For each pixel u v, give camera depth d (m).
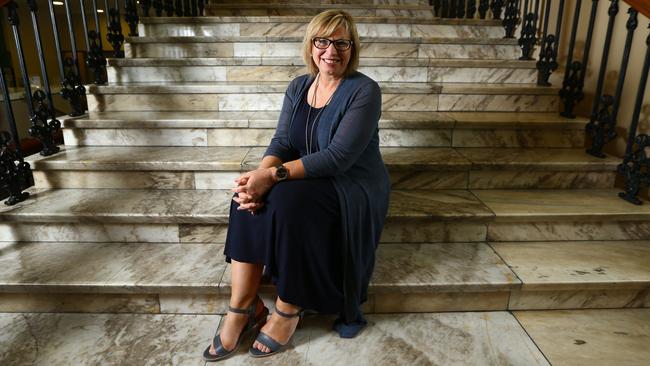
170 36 2.96
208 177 1.96
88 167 1.93
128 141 2.21
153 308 1.57
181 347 1.40
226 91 2.40
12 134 1.82
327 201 1.30
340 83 1.41
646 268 1.62
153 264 1.62
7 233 1.77
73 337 1.43
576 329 1.49
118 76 2.63
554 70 2.55
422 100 2.48
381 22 3.10
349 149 1.32
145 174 1.96
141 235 1.79
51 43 7.44
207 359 1.34
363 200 1.37
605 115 2.04
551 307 1.60
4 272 1.55
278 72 2.62
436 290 1.52
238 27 3.03
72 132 2.19
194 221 1.74
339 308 1.39
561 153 2.16
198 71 2.62
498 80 2.69
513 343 1.42
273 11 3.62
